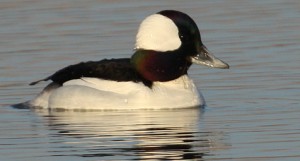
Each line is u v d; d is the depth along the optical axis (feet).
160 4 90.89
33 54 75.36
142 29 60.75
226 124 55.16
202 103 60.59
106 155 48.29
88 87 60.44
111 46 77.10
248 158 47.16
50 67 71.26
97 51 75.61
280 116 56.59
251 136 51.78
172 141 51.08
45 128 55.47
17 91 65.67
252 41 77.61
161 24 60.54
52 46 77.51
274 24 83.05
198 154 48.16
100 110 59.77
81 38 79.82
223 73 68.90
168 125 55.21
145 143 50.65
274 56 72.64
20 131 54.90
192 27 60.49
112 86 60.18
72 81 61.16
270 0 92.17
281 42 76.89
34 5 91.45
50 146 50.78
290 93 62.59
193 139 51.47
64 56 74.49
